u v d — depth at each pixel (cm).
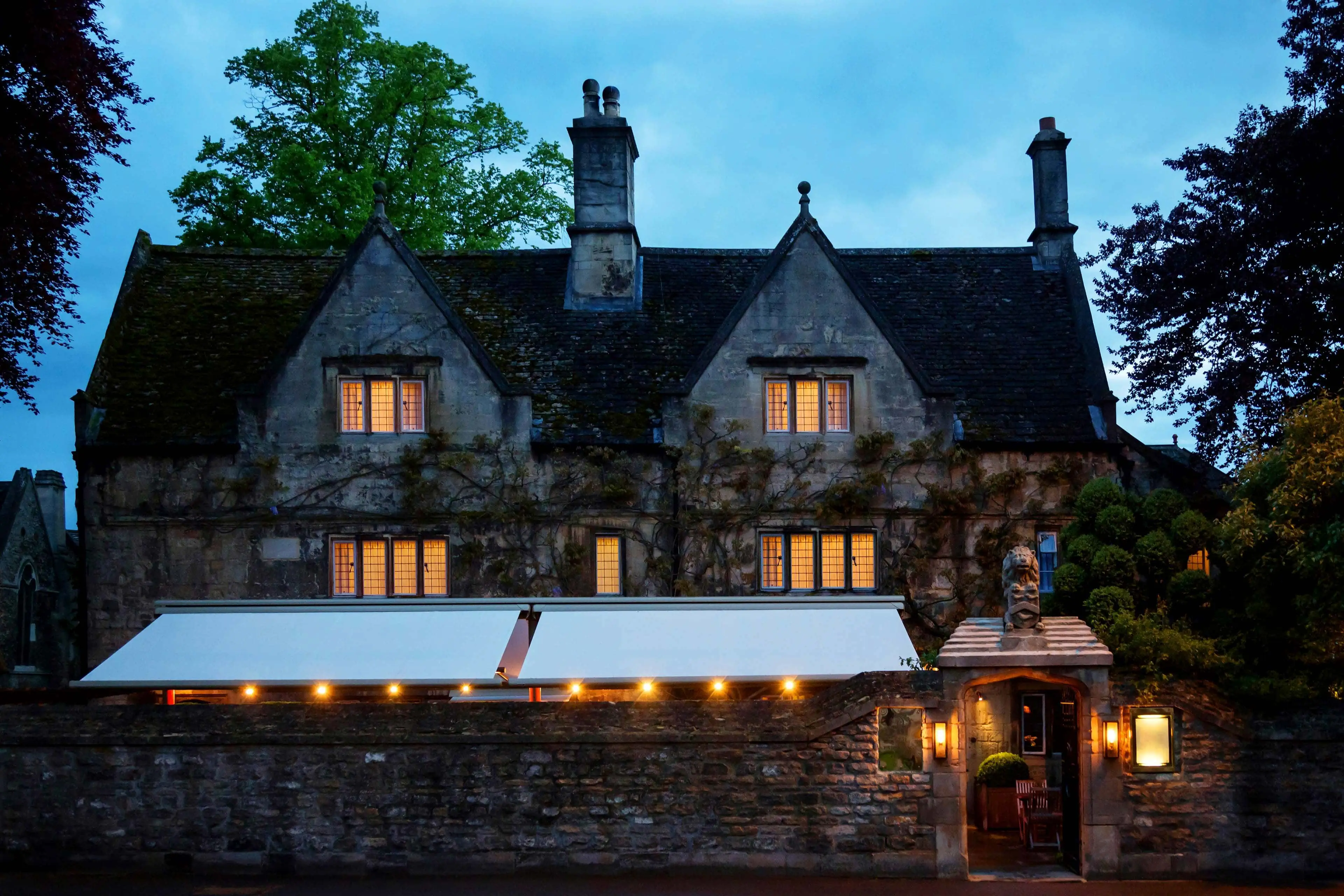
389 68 3328
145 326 2458
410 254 2284
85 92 2100
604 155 2567
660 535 2217
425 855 1603
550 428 2258
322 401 2239
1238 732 1588
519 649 2086
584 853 1598
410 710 1636
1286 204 2291
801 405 2270
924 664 1820
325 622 1991
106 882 1560
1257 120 2444
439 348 2256
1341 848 1584
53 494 3331
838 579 2223
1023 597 1609
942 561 2219
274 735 1620
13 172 1955
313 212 3162
